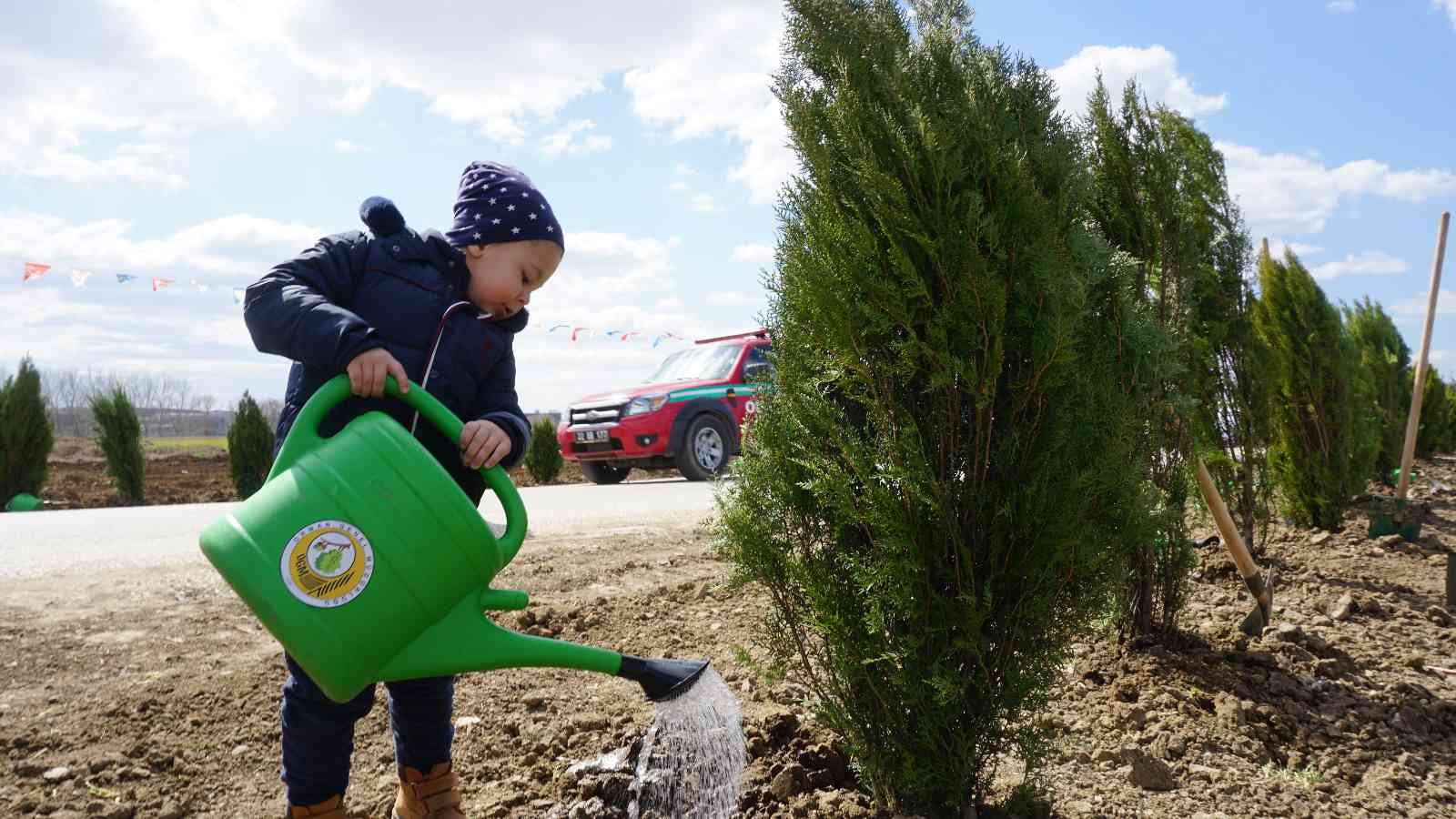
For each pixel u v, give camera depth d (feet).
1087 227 8.90
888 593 7.95
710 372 45.75
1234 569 19.43
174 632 14.56
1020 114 8.39
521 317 8.16
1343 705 12.71
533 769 9.86
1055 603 8.29
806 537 8.76
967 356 7.85
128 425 48.14
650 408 42.06
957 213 7.96
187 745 10.44
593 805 8.87
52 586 17.57
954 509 7.99
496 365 8.04
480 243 7.59
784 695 11.78
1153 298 14.73
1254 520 21.03
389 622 5.98
